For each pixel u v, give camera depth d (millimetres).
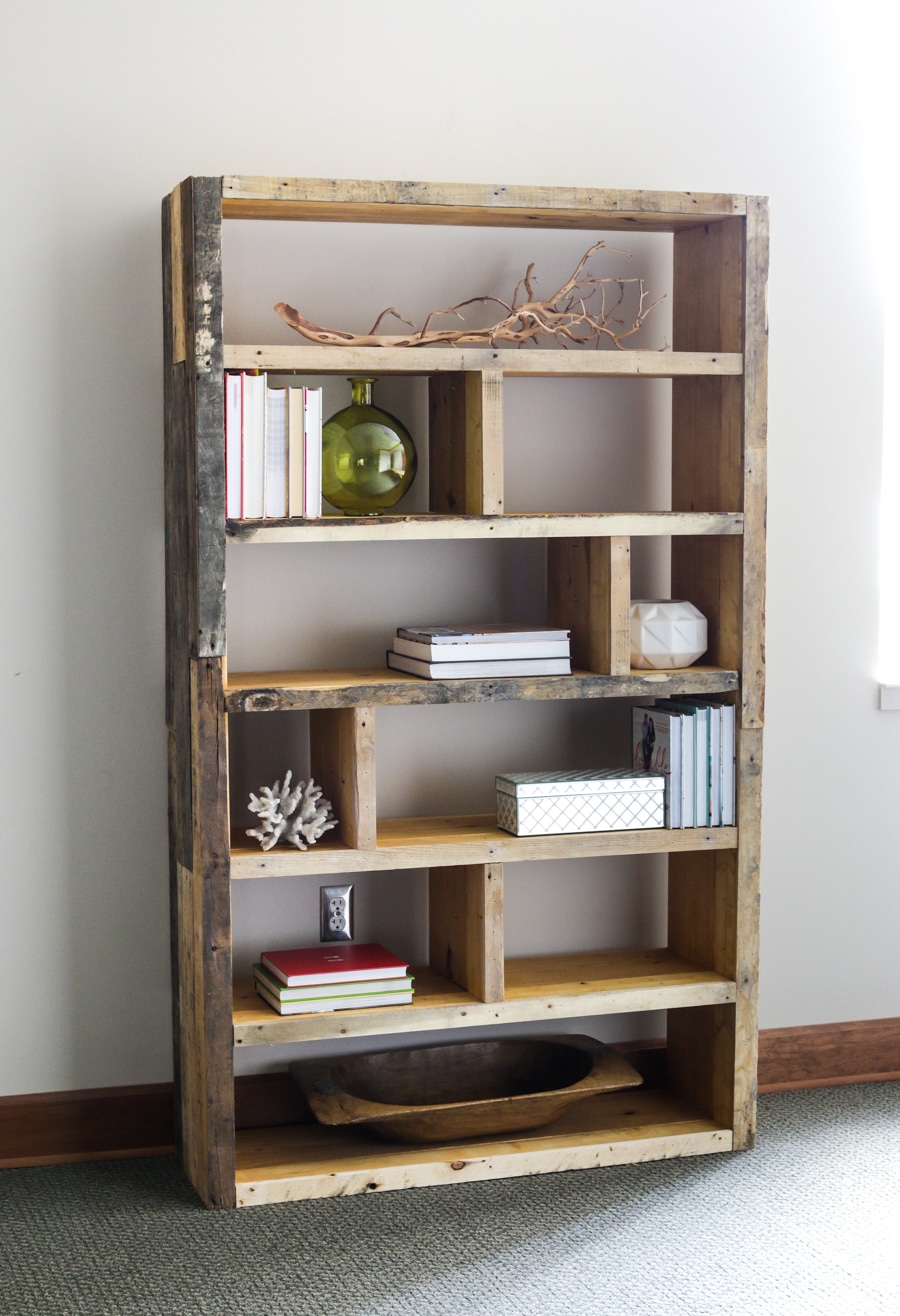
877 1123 2697
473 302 2652
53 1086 2553
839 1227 2250
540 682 2393
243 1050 2598
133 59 2465
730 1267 2119
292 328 2445
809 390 2838
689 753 2494
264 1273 2098
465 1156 2414
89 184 2459
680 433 2682
